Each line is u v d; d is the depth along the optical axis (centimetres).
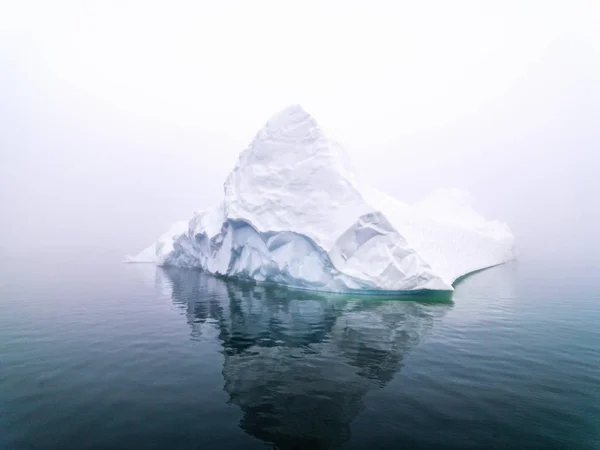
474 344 1073
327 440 584
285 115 2253
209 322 1391
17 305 1802
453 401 708
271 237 2056
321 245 1838
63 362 967
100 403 727
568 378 814
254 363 940
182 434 611
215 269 2756
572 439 574
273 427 628
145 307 1712
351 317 1427
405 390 760
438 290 1766
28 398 753
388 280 1764
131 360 977
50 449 572
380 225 1853
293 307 1633
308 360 955
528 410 668
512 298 1800
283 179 2142
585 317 1398
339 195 1944
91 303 1836
